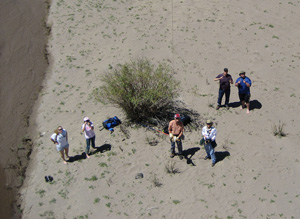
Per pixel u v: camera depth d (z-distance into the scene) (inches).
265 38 734.5
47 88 610.2
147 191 415.5
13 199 425.4
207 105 550.0
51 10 842.2
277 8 856.3
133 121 518.9
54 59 683.4
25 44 734.5
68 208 399.9
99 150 471.2
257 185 420.8
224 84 514.6
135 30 751.1
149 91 481.7
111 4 863.1
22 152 494.3
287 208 393.7
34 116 554.3
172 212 390.9
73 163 455.2
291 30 767.7
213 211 391.2
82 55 685.9
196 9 834.2
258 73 629.0
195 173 436.1
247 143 481.4
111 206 399.2
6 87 626.5
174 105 545.3
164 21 785.6
